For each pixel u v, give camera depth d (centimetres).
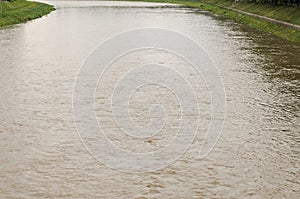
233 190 812
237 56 2064
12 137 1061
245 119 1187
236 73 1716
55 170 895
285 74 1703
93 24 3512
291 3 3325
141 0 7669
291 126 1134
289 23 2917
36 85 1521
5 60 1959
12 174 877
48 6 5641
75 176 870
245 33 2923
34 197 791
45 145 1016
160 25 3372
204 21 3738
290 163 921
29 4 5309
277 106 1298
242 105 1309
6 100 1346
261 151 980
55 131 1101
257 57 2044
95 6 6053
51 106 1291
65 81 1577
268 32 2961
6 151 982
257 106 1298
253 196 791
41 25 3488
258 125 1141
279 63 1909
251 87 1509
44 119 1183
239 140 1044
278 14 3319
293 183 838
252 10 4041
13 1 5106
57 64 1869
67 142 1034
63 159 945
